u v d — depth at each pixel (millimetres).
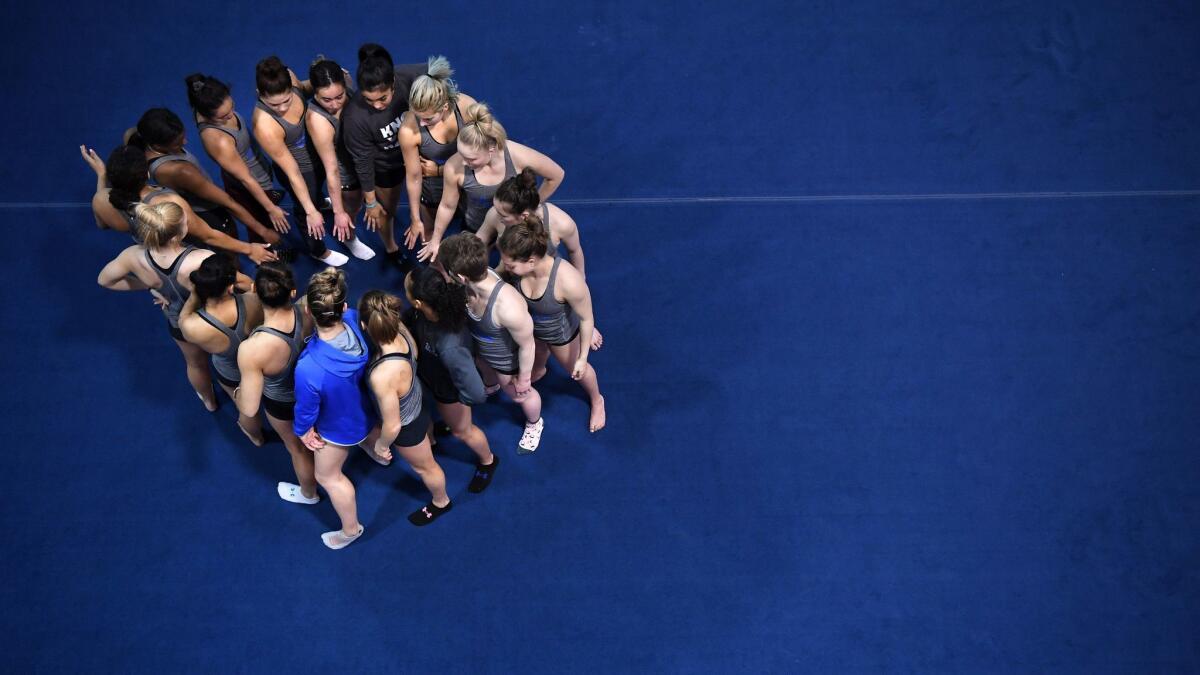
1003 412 13578
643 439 13312
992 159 16094
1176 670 11609
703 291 14656
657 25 17609
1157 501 12812
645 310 14453
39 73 16375
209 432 13227
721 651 11688
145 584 12008
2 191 15102
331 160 12781
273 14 17312
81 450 12977
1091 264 14977
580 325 11633
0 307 14039
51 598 11852
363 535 12477
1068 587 12164
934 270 14898
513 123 16328
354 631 11766
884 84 16969
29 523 12375
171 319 11352
